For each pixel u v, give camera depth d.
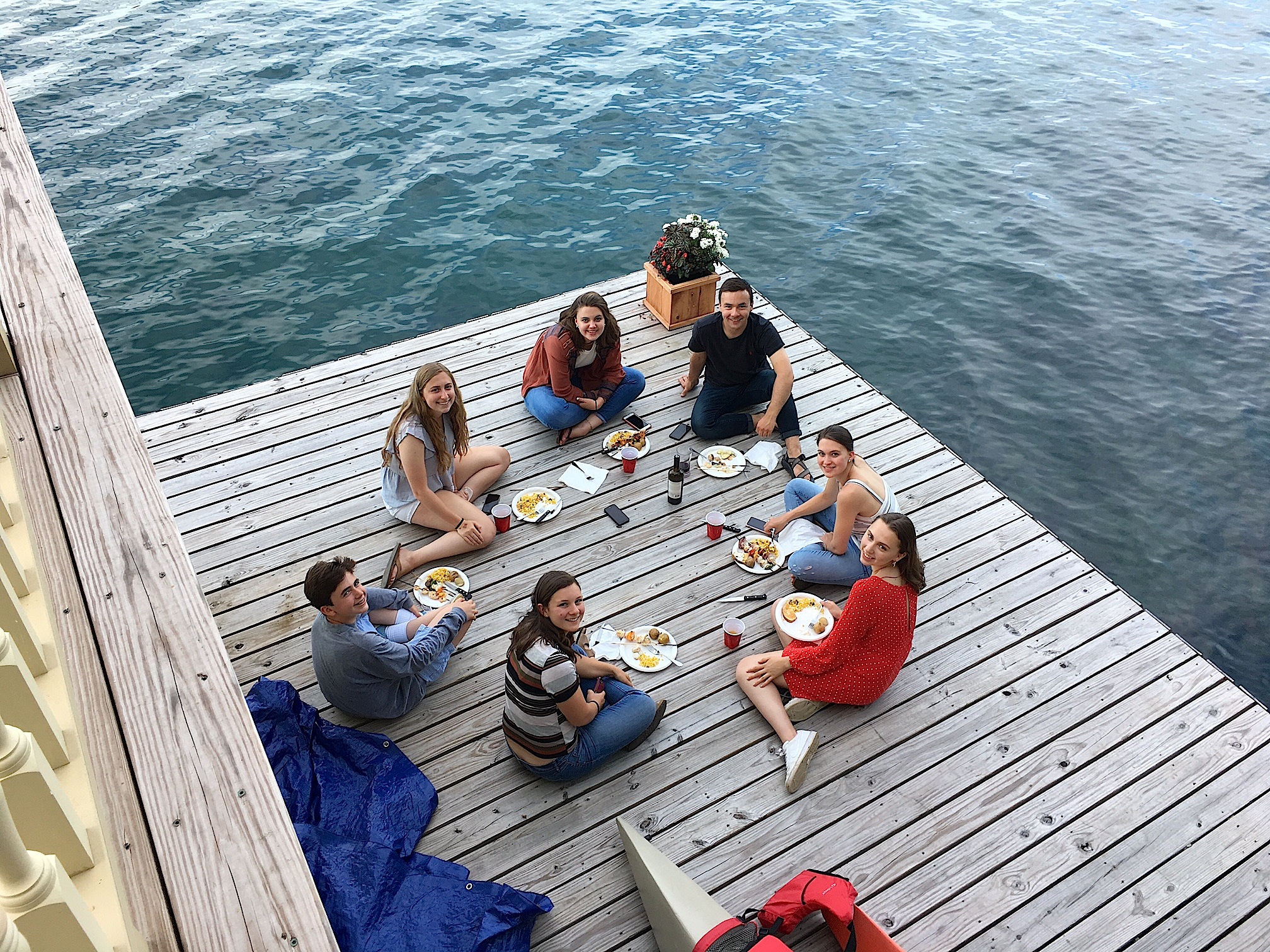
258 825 1.79
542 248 10.21
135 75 12.97
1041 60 15.48
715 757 4.40
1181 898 3.99
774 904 3.62
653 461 6.06
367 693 4.23
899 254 10.78
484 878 3.88
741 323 5.75
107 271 9.49
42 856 1.20
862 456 6.18
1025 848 4.12
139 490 2.39
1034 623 5.16
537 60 14.02
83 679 2.02
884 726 4.59
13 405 2.66
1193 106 14.31
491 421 6.32
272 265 9.70
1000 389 9.19
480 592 5.13
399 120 12.23
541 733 3.97
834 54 15.12
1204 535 7.86
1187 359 9.60
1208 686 4.86
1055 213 11.62
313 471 5.84
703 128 12.65
